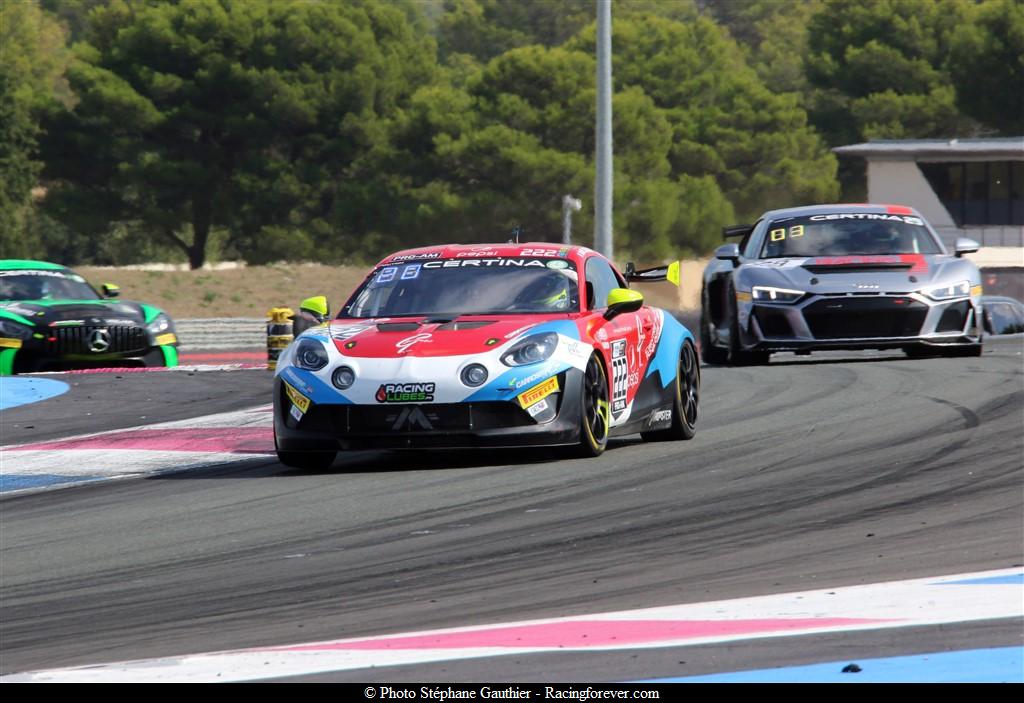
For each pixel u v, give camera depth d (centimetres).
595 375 2872
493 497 2478
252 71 18275
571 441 2783
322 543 2145
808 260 4809
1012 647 1392
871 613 1547
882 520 2131
